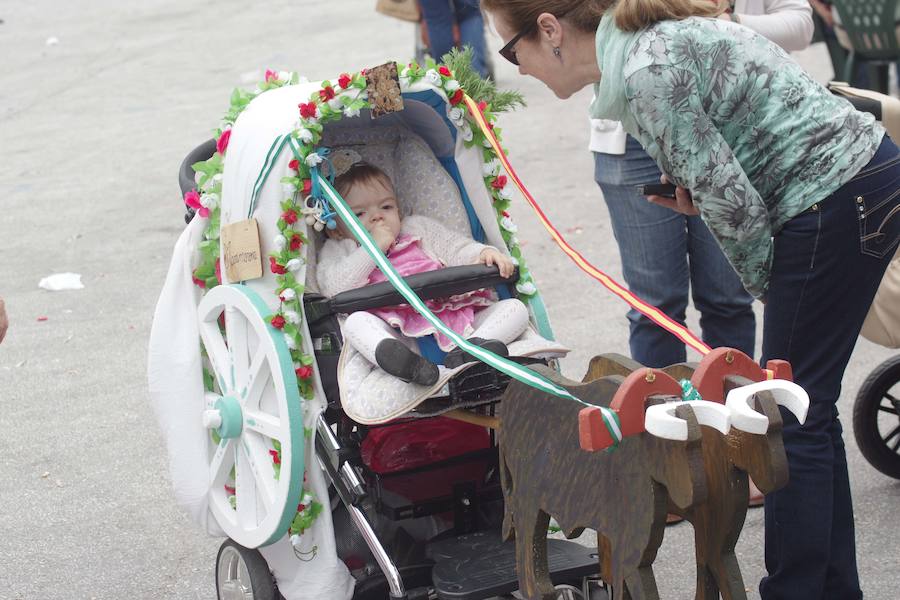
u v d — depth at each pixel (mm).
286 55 13219
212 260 3650
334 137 3744
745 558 3979
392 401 3070
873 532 4066
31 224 8219
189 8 17375
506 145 9547
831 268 3006
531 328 3484
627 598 2631
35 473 4832
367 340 3162
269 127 3297
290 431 3137
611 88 2920
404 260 3592
